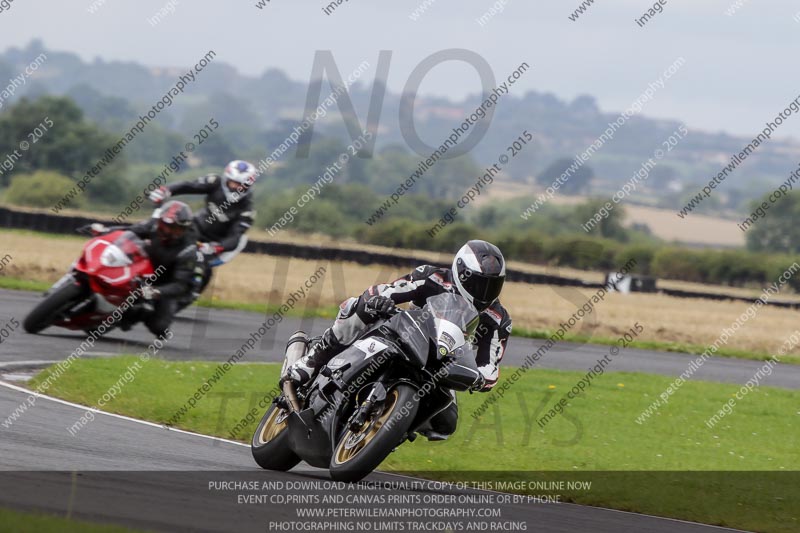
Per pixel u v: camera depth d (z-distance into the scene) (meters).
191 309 66.31
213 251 55.34
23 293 61.16
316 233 173.00
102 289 43.41
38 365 38.22
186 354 47.00
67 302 43.84
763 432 42.47
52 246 104.69
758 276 182.75
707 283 186.12
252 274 99.31
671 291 137.62
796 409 49.91
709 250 189.50
